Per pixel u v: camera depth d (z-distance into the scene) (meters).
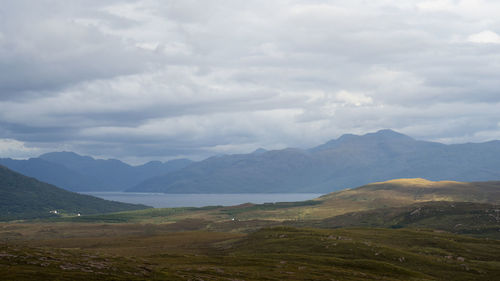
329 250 153.25
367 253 146.75
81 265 88.56
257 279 94.62
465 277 124.00
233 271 103.31
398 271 123.00
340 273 111.12
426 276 121.62
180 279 84.75
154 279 82.62
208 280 86.50
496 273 128.75
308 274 106.19
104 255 116.62
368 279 105.81
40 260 88.62
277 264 120.81
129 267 93.12
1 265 79.75
